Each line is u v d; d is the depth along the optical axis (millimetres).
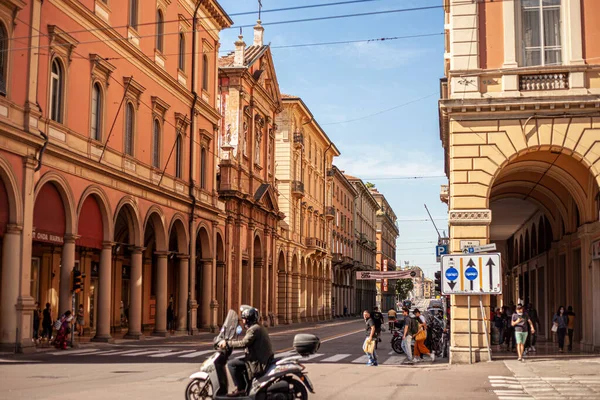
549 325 33031
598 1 21031
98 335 29500
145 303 42469
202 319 42500
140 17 33500
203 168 42906
